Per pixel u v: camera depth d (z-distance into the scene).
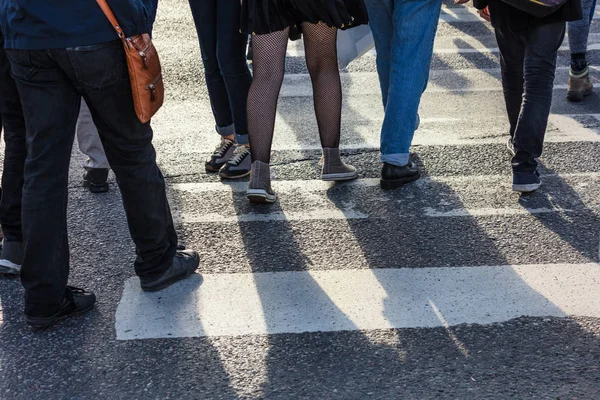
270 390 2.97
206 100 6.48
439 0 4.46
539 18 4.23
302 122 5.98
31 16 2.96
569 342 3.24
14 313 3.53
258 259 3.95
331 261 3.92
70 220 4.41
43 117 3.10
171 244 3.68
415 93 4.56
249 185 4.42
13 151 3.67
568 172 4.95
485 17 4.71
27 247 3.23
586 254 3.96
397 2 4.44
